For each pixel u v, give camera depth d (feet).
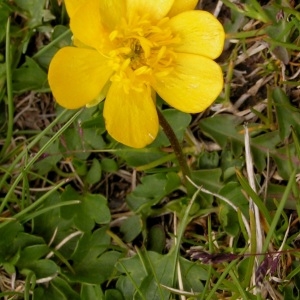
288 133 0.44
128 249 0.45
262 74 0.46
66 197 0.45
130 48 0.35
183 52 0.37
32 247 0.44
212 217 0.45
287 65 0.46
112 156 0.47
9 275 0.45
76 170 0.46
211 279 0.43
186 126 0.45
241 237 0.44
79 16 0.32
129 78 0.35
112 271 0.44
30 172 0.45
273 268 0.40
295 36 0.45
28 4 0.47
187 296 0.43
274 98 0.45
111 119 0.36
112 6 0.36
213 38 0.36
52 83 0.33
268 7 0.45
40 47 0.47
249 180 0.42
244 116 0.46
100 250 0.44
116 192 0.47
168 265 0.43
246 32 0.45
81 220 0.44
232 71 0.46
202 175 0.45
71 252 0.45
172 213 0.46
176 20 0.36
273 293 0.42
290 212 0.45
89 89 0.35
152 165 0.44
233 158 0.45
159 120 0.39
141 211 0.45
